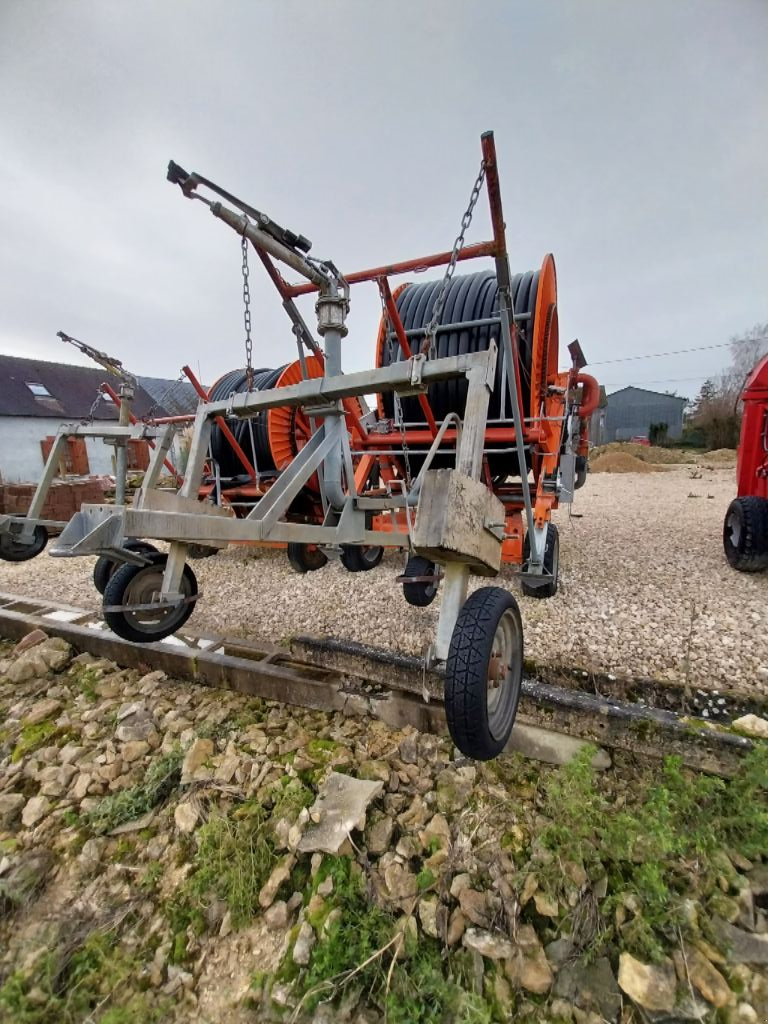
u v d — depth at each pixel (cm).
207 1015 151
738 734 215
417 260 267
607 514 863
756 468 464
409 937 164
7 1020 150
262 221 224
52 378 2603
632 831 181
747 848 177
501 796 216
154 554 269
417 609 394
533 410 431
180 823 212
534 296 439
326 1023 145
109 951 170
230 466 636
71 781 244
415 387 202
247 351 244
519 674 216
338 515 271
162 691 316
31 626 391
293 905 180
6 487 845
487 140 193
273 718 282
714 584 420
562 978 152
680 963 149
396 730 266
